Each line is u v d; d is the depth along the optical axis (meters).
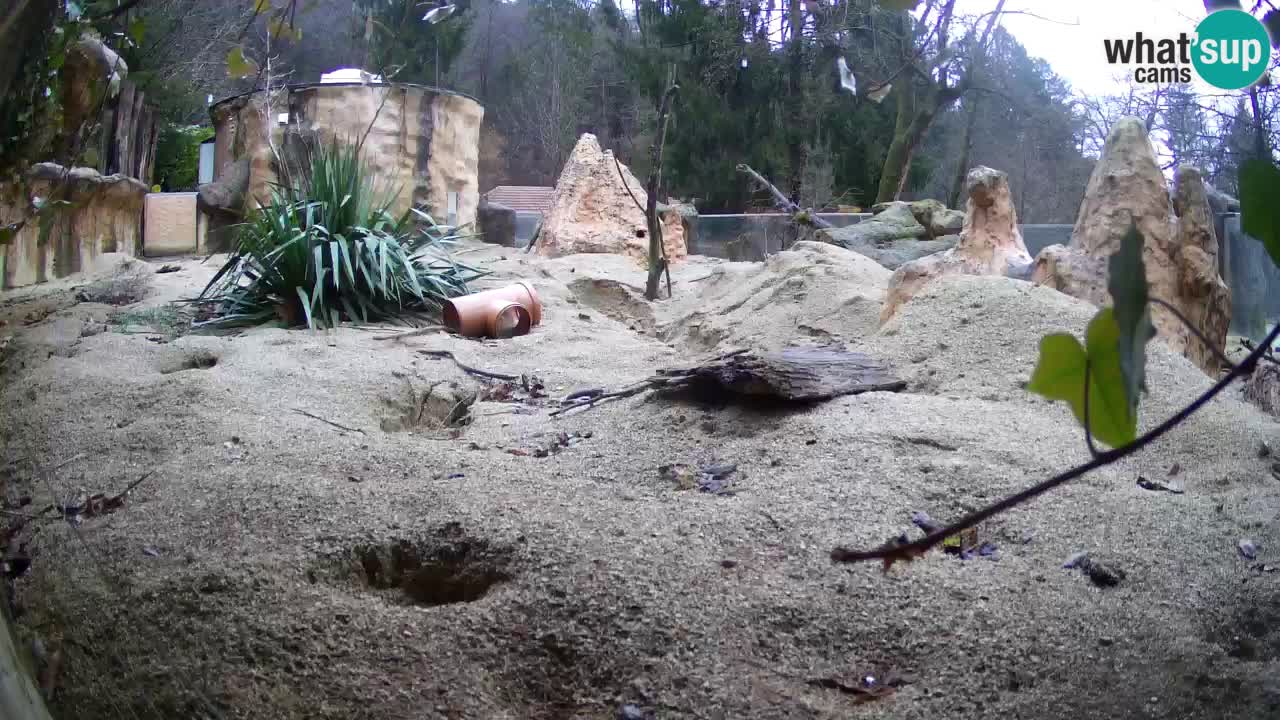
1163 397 4.14
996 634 2.40
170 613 2.46
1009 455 3.51
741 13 10.90
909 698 2.20
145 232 13.21
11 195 4.30
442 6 4.93
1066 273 5.80
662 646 2.34
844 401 4.16
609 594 2.51
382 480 3.37
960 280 5.49
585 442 4.08
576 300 8.87
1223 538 2.95
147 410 4.33
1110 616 2.49
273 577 2.62
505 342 6.84
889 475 3.29
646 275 10.43
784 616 2.46
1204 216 5.91
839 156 13.41
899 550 0.93
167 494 3.20
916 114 12.19
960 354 4.71
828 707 2.17
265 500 3.10
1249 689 2.24
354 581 2.74
